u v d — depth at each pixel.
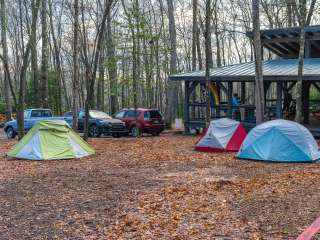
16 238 7.05
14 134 26.33
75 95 22.17
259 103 19.66
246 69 24.89
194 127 25.94
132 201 9.41
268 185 10.80
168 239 6.91
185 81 26.05
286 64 23.98
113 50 31.67
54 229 7.51
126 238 7.00
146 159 15.76
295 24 33.38
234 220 7.85
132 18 26.14
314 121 25.45
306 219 7.72
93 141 22.16
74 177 12.38
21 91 20.17
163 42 37.66
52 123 16.61
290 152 14.73
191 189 10.50
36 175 12.77
